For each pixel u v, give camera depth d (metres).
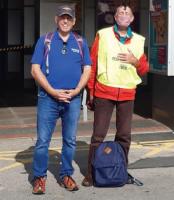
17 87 14.70
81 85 5.21
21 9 15.28
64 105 5.23
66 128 5.32
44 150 5.25
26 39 14.30
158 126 8.70
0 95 13.19
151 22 8.67
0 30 15.54
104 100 5.45
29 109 10.86
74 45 5.20
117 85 5.42
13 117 9.88
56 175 5.96
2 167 6.35
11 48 14.95
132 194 5.29
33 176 5.61
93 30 12.70
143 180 5.76
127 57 5.37
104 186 5.46
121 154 5.43
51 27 12.24
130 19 5.38
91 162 5.48
